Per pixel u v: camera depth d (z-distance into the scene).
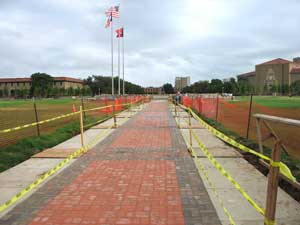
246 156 8.02
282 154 7.45
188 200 4.86
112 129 13.66
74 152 8.45
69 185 5.68
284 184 5.58
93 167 6.96
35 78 126.38
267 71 135.50
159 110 28.00
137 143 10.01
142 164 7.19
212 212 4.39
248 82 143.88
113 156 8.08
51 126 14.47
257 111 23.06
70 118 18.28
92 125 15.29
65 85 129.75
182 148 9.08
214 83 120.62
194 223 4.05
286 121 5.05
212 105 29.34
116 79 118.19
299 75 127.81
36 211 4.51
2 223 4.13
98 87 133.75
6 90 123.81
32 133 11.98
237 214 4.32
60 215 4.36
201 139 10.67
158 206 4.63
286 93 109.44
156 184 5.68
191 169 6.70
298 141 9.85
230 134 11.73
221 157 7.77
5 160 7.56
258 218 4.19
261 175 6.19
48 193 5.26
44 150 9.03
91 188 5.50
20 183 5.90
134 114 22.83
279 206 4.57
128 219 4.20
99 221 4.15
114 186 5.59
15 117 20.48
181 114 22.31
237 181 5.80
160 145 9.61
